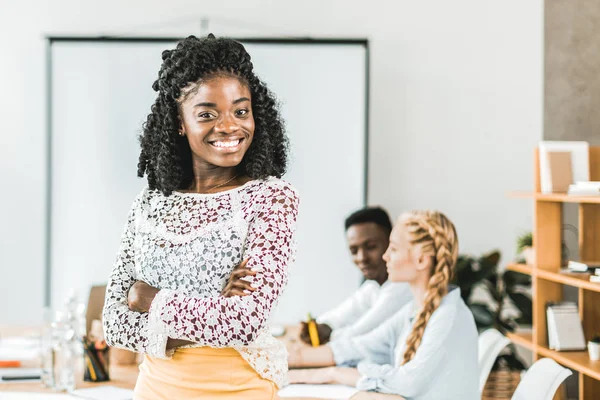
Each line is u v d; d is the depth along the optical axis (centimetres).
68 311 269
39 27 444
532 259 357
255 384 144
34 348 303
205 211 149
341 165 444
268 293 137
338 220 444
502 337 272
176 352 144
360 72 445
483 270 401
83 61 439
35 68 444
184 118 150
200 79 145
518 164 461
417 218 244
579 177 325
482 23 457
